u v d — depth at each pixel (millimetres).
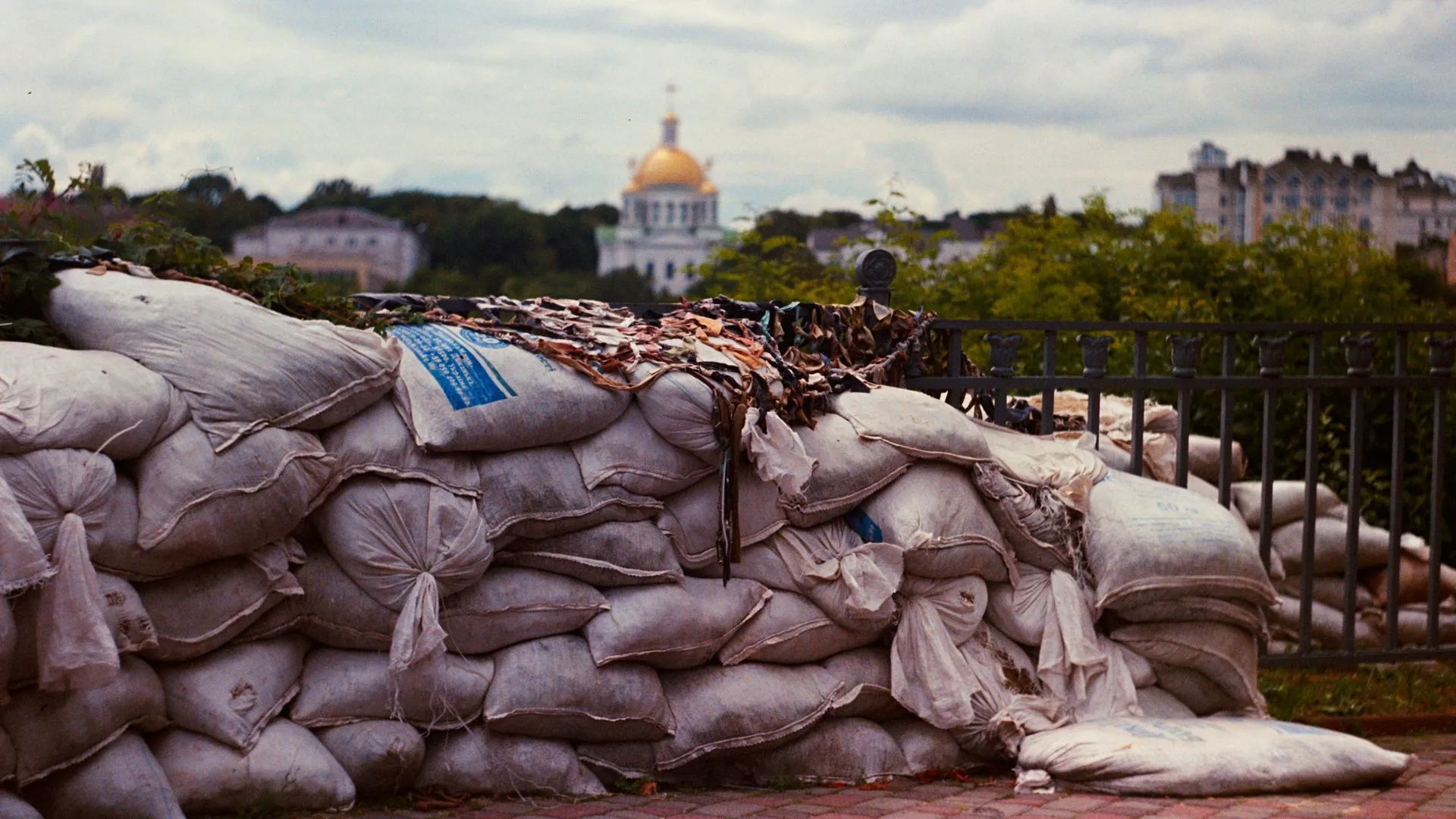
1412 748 5691
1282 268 13102
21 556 3484
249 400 3980
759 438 4691
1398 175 51656
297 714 4207
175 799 3852
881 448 5074
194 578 3992
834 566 4926
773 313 5695
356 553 4199
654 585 4664
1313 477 6363
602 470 4555
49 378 3727
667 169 142500
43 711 3664
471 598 4398
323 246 78625
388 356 4316
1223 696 5504
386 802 4289
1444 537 8039
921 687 5023
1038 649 5297
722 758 4781
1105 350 6000
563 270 105250
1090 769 4742
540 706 4406
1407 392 8914
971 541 5098
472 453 4426
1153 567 5203
